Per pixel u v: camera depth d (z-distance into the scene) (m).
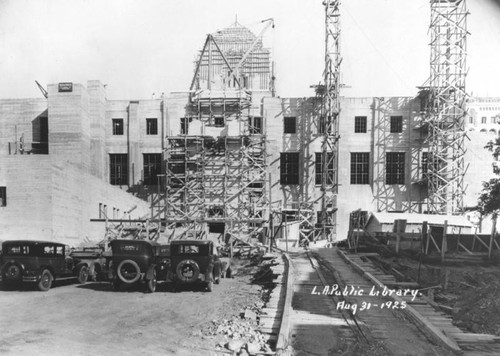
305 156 54.66
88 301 18.09
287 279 21.73
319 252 32.59
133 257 20.70
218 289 22.77
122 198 47.16
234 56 73.31
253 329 14.22
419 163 53.78
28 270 19.81
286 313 15.15
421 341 13.24
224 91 55.03
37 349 11.22
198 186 52.44
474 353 12.30
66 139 50.50
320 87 54.28
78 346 11.72
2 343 11.57
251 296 20.36
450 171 49.97
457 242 28.88
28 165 31.06
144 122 56.06
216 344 12.64
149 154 56.06
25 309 16.09
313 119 54.94
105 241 35.31
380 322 15.12
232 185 52.34
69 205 33.66
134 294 20.30
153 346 12.15
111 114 56.31
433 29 51.88
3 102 56.00
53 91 50.88
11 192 31.11
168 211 53.19
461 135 50.62
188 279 21.20
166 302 18.44
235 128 52.66
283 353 11.78
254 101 55.88
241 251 39.28
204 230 48.19
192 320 15.32
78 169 35.50
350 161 55.12
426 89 52.69
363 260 28.44
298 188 54.41
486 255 27.56
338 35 54.75
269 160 54.50
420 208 53.34
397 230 30.11
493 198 24.30
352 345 12.80
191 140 52.78
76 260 23.20
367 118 55.19
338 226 53.38
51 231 30.73
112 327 13.94
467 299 19.00
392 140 54.41
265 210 51.03
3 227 30.86
